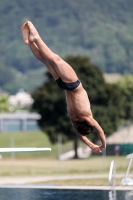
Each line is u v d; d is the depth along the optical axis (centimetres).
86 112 3722
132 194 6506
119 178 8706
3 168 12975
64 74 3631
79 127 3794
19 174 11031
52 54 3634
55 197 6456
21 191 7038
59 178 9719
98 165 13362
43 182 8631
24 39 3669
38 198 6391
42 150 4544
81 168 12319
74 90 3675
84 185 7800
